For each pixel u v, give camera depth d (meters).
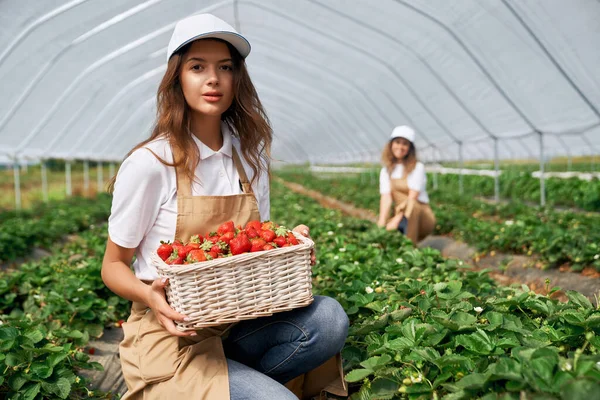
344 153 27.69
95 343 4.98
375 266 5.09
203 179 2.76
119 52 11.10
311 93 19.88
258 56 15.50
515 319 3.26
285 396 2.43
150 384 2.58
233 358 2.91
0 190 21.58
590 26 7.24
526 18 7.92
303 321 2.68
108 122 16.88
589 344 2.84
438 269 5.24
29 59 9.34
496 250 7.75
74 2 7.89
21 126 12.11
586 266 6.29
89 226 12.42
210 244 2.44
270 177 3.16
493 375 2.21
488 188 17.73
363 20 10.32
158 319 2.46
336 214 11.55
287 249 2.45
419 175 7.66
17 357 3.45
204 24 2.59
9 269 8.34
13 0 7.23
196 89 2.63
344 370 3.25
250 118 2.91
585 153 17.08
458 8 8.60
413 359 2.67
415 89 13.71
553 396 2.05
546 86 9.61
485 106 12.00
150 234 2.71
